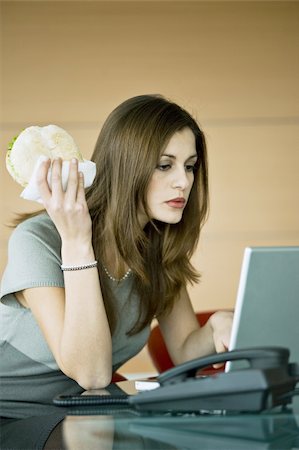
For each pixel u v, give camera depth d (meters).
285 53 8.27
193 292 8.27
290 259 2.27
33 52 8.10
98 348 2.76
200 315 4.70
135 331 3.22
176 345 3.42
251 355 2.00
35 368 3.04
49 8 8.08
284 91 8.29
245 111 8.27
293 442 1.83
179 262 3.26
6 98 8.10
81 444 1.85
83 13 8.11
